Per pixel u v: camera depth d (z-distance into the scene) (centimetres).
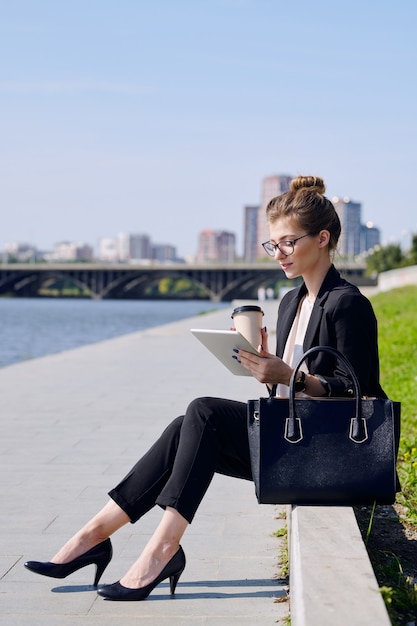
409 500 507
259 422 336
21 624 339
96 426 841
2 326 4756
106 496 563
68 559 372
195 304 11394
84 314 6856
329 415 335
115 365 1486
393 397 988
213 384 1203
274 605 361
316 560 298
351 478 333
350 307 356
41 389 1141
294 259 370
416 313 2297
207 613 352
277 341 399
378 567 370
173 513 356
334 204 378
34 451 715
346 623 257
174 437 367
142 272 11625
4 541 460
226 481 620
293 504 346
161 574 360
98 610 354
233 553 439
